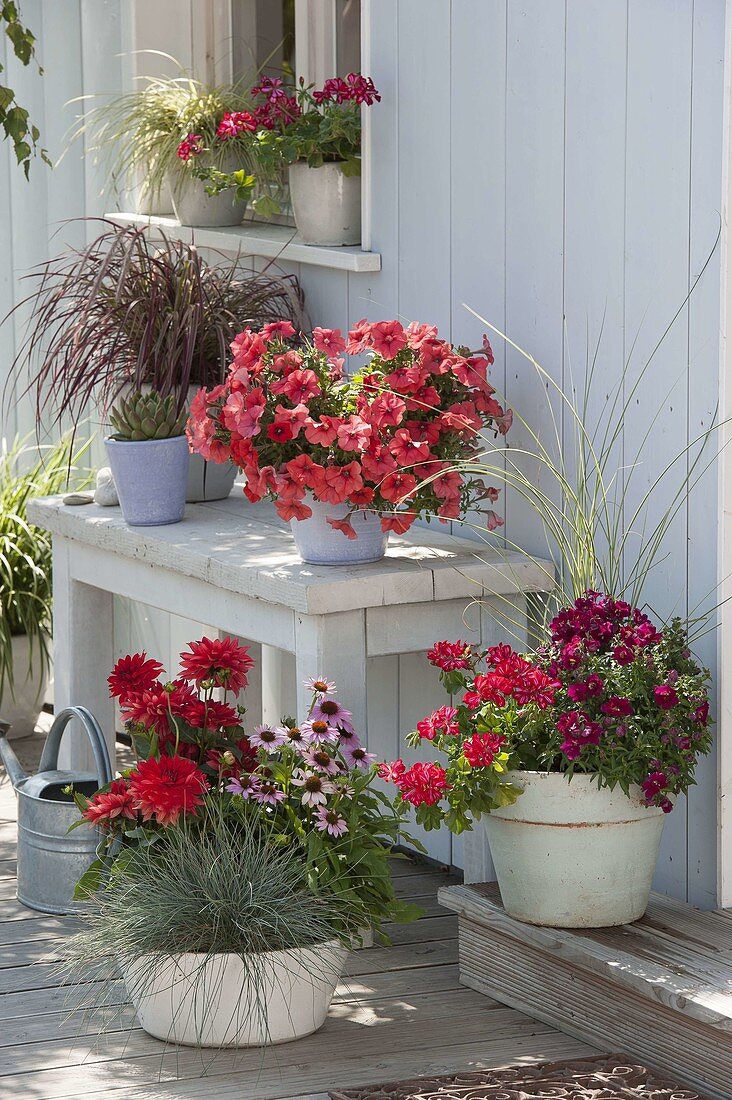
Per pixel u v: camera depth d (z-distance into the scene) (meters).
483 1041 3.21
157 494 4.15
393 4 4.16
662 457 3.48
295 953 3.12
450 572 3.64
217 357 4.45
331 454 3.55
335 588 3.50
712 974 3.01
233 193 4.88
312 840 3.22
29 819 3.95
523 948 3.33
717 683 3.39
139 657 3.61
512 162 3.83
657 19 3.38
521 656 3.33
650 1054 3.04
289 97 4.63
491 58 3.85
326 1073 3.05
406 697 4.41
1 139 5.71
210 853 3.19
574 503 3.71
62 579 4.57
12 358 5.80
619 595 3.53
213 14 5.28
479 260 3.96
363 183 4.32
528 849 3.22
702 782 3.45
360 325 3.66
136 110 4.99
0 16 5.12
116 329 4.42
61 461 5.55
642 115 3.45
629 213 3.51
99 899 3.33
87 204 5.51
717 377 3.33
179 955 3.11
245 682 3.57
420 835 4.46
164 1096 2.97
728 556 3.35
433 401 3.62
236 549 3.88
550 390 3.78
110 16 5.34
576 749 3.10
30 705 5.48
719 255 3.29
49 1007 3.39
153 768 3.27
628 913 3.26
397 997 3.44
